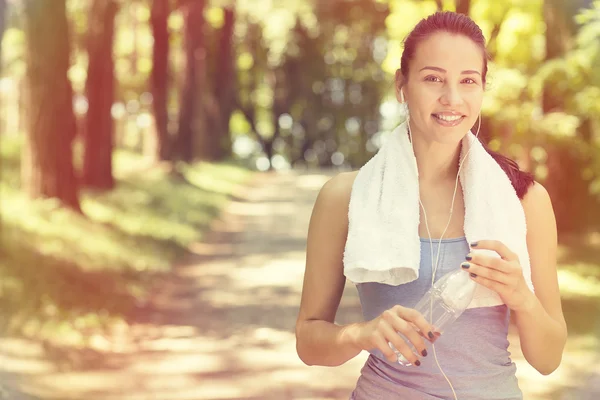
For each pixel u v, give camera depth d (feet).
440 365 7.29
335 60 166.71
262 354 27.96
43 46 49.47
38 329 28.48
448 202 7.55
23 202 48.47
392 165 7.52
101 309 32.71
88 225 48.01
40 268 34.60
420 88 7.30
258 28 149.79
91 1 65.36
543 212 7.65
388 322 6.73
